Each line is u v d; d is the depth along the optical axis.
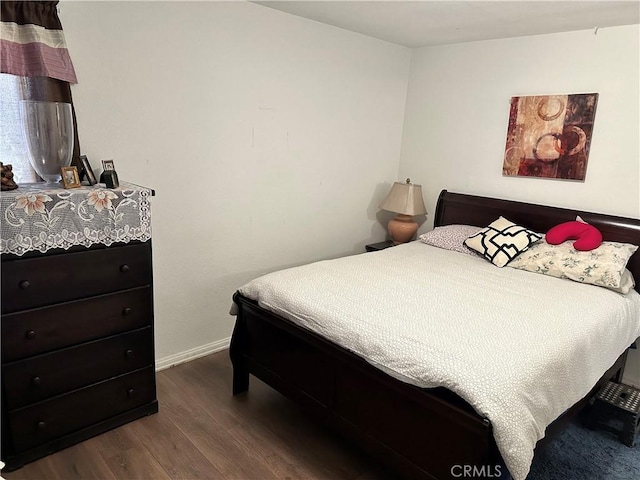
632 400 2.42
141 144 2.49
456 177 3.75
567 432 2.46
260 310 2.35
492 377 1.58
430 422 1.67
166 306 2.81
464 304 2.22
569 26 2.90
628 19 2.67
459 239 3.37
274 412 2.48
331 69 3.35
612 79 2.87
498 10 2.64
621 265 2.61
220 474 2.01
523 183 3.37
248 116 2.93
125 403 2.29
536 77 3.20
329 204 3.65
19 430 1.95
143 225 2.16
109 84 2.30
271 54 2.96
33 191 1.85
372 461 2.14
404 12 2.79
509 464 1.48
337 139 3.55
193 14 2.54
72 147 2.10
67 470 1.99
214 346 3.14
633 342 2.67
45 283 1.89
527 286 2.56
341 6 2.74
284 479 2.00
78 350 2.06
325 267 2.71
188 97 2.62
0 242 1.74
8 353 1.85
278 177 3.22
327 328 2.00
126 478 1.96
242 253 3.13
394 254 3.16
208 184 2.83
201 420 2.38
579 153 3.05
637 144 2.82
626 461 2.24
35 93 2.08
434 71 3.77
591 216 2.98
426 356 1.69
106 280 2.08
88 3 2.16
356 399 1.95
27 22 1.97
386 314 2.04
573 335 1.98
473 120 3.58
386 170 4.06
